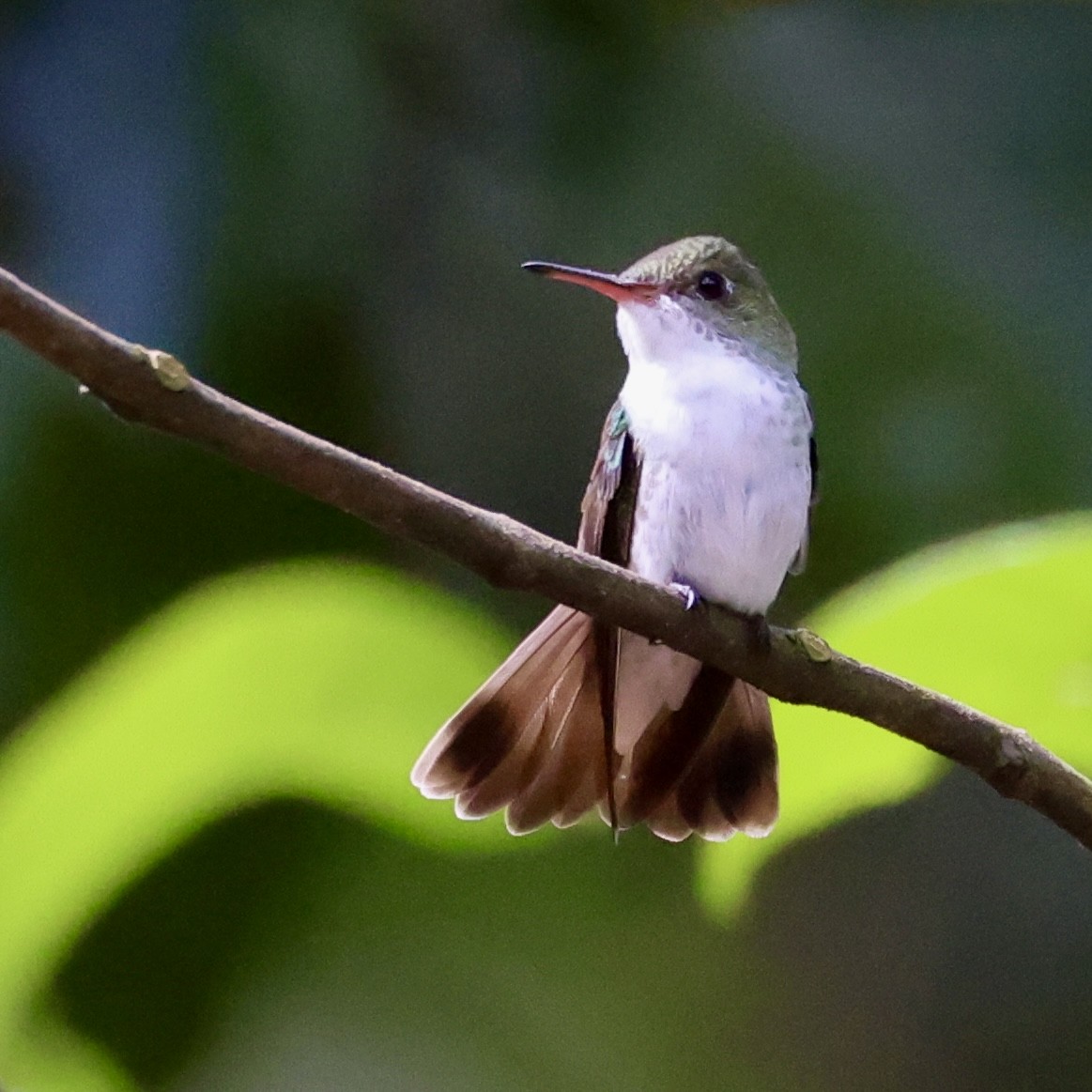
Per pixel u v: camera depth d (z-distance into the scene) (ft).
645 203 12.12
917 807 12.21
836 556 12.03
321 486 11.46
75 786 11.46
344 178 12.00
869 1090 12.10
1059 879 12.19
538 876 12.05
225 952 11.96
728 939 12.12
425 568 12.01
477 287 12.13
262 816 11.95
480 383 12.14
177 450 11.96
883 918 12.18
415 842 11.68
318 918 11.98
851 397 12.07
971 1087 12.13
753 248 12.12
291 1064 11.98
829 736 11.57
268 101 11.96
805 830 11.57
